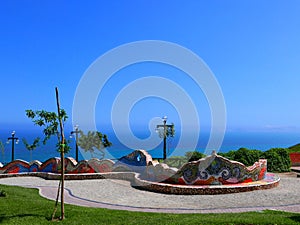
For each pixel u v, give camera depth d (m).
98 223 11.58
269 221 11.37
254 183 19.50
